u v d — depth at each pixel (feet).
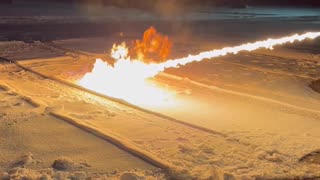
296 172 17.25
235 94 30.22
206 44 58.23
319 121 24.36
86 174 16.69
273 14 126.72
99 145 19.67
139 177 16.42
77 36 63.10
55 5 139.64
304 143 20.54
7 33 64.13
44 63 40.11
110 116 24.17
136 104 26.78
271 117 24.95
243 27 85.87
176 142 20.33
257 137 21.18
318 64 44.34
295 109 26.76
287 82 34.81
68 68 37.91
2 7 119.96
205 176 16.58
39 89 30.07
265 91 31.48
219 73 37.86
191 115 24.82
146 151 18.94
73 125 22.18
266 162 18.24
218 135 21.45
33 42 54.90
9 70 36.88
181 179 16.44
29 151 18.78
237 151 19.36
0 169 16.88
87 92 29.68
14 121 22.44
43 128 21.61
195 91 30.89
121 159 18.21
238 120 24.14
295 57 48.80
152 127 22.44
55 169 17.06
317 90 32.40
